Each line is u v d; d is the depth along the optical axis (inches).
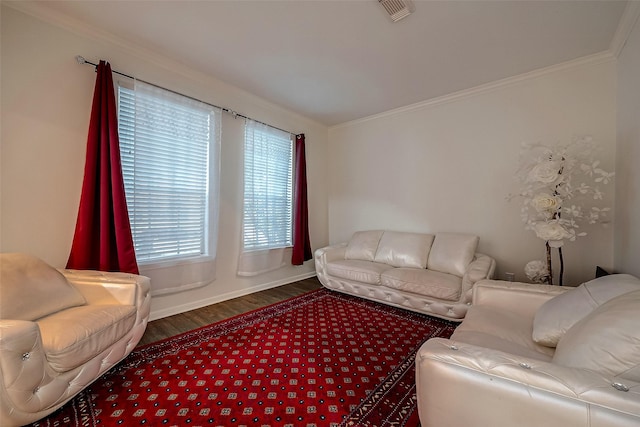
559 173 80.7
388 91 125.2
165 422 50.2
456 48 91.7
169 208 102.0
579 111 98.5
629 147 79.1
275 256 142.6
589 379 25.6
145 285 70.8
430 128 135.6
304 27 82.0
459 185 126.6
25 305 53.9
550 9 73.2
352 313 105.5
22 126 74.0
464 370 29.0
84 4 73.6
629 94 80.0
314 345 79.9
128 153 92.4
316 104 140.9
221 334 86.9
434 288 97.1
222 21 79.8
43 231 77.3
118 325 61.1
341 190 173.2
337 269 125.9
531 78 107.5
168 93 100.7
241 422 50.4
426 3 71.6
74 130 82.3
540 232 79.4
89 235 80.7
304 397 57.2
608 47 90.2
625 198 81.4
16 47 72.8
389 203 151.3
